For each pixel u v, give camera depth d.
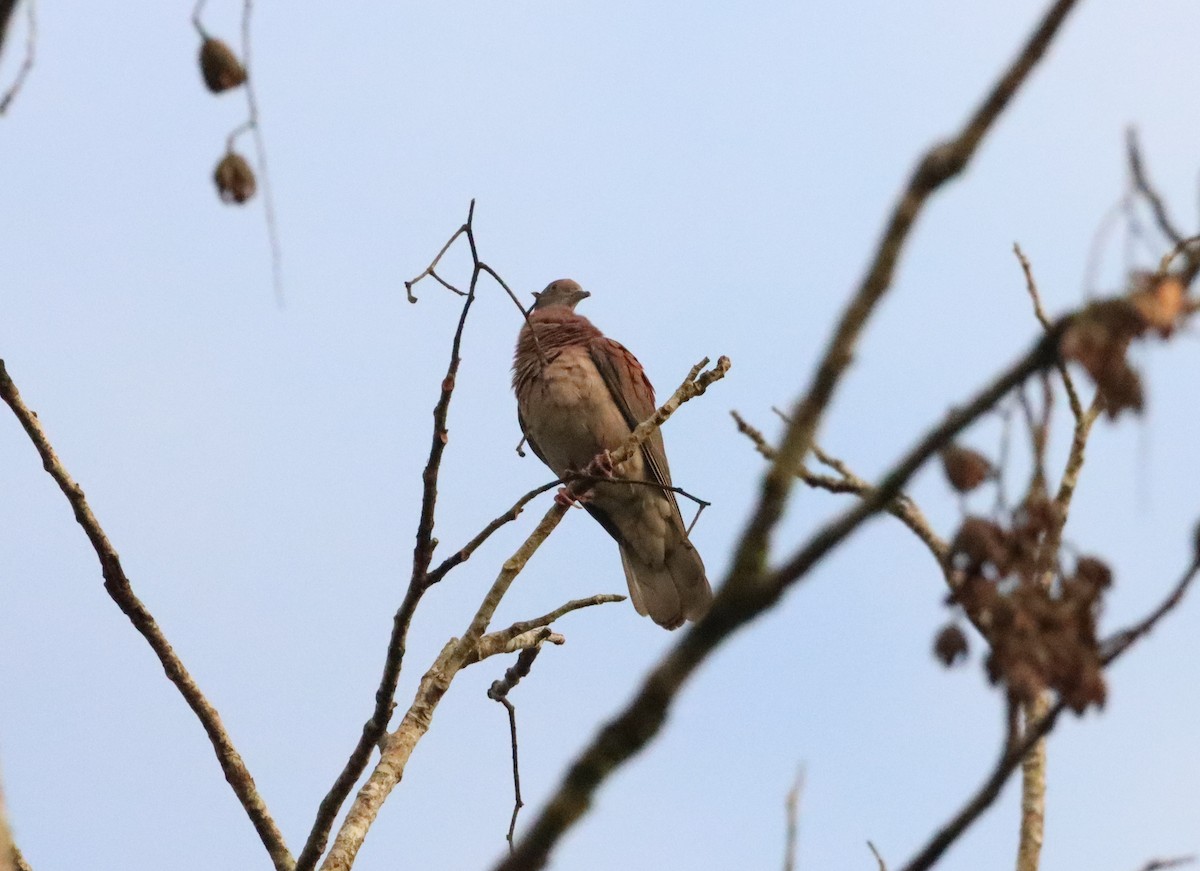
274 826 9.95
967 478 5.20
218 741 10.05
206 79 6.90
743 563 4.34
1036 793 9.16
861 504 4.32
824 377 4.42
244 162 7.12
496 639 10.70
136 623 10.12
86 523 10.06
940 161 4.46
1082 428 10.02
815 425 4.41
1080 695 5.05
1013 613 5.14
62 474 10.09
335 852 9.45
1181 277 4.48
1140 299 4.42
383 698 9.44
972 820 5.02
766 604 4.30
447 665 10.49
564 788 4.47
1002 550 5.17
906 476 4.32
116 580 10.07
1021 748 5.07
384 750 10.20
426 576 9.25
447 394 9.02
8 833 6.58
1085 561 5.32
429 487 9.13
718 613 4.34
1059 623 5.11
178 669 10.12
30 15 6.35
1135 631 5.18
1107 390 4.47
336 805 9.53
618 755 4.44
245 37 6.89
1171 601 5.19
